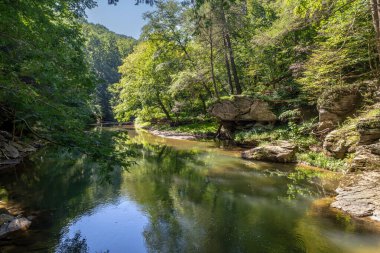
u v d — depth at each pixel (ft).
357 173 33.88
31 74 18.76
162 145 74.64
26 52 17.44
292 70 66.54
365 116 41.37
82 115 24.79
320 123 50.42
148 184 38.09
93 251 21.39
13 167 46.32
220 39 76.84
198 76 81.35
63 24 30.81
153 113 127.85
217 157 56.13
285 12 56.13
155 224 25.93
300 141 52.21
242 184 37.42
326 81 52.13
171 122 112.78
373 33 44.11
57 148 20.29
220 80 98.84
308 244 21.50
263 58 77.92
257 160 51.78
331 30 47.85
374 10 29.81
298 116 60.23
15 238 22.84
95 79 22.61
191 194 33.83
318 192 32.81
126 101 125.49
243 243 22.13
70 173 43.86
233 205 29.99
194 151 64.13
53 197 32.78
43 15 18.67
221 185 37.14
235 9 69.41
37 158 53.72
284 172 42.65
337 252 20.22
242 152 55.93
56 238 23.18
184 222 26.22
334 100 48.96
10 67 18.42
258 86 84.43
